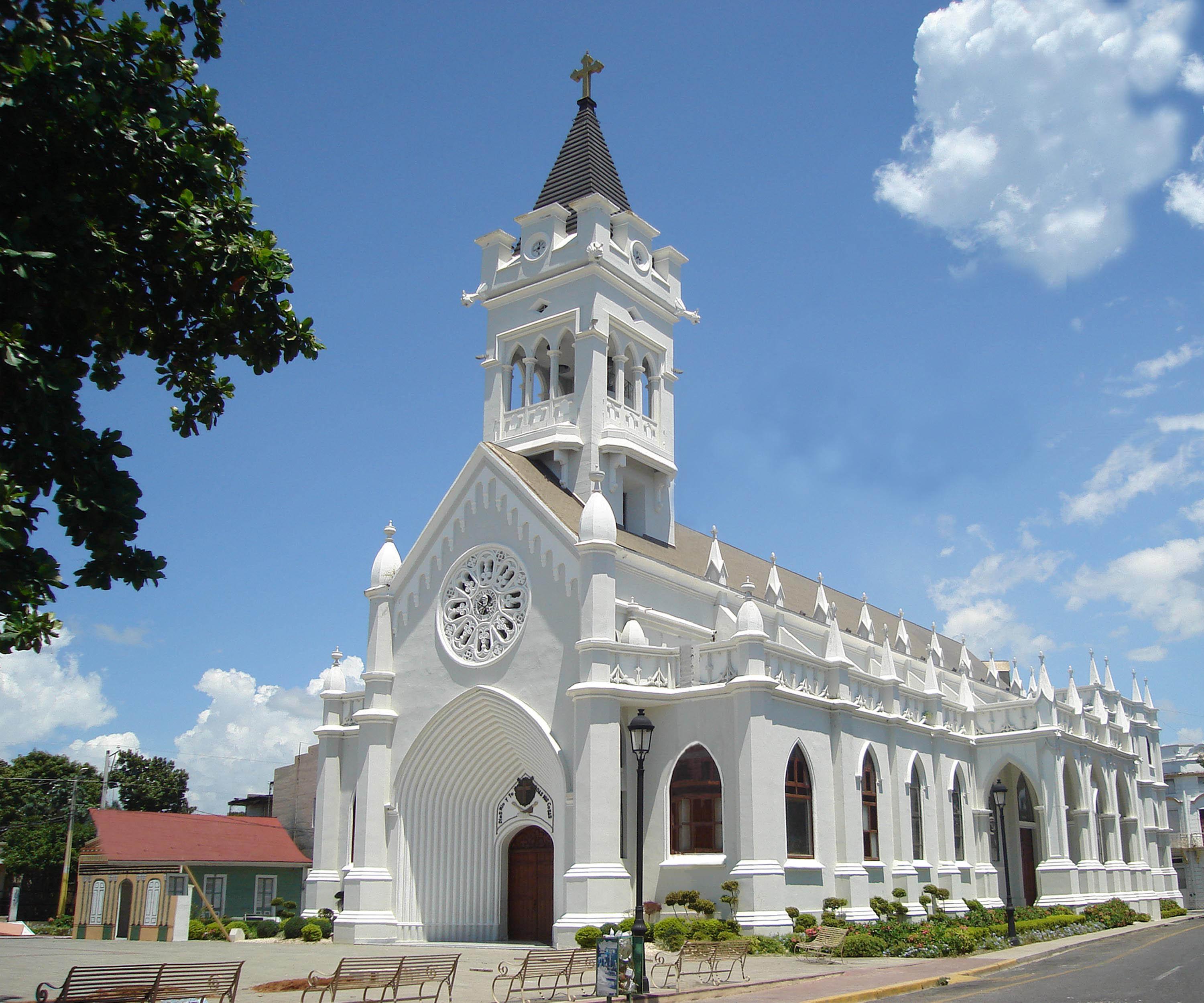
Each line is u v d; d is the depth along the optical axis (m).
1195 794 114.69
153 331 18.92
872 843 47.03
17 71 15.64
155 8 18.77
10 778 92.81
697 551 58.25
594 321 52.19
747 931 37.56
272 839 72.69
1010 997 25.77
